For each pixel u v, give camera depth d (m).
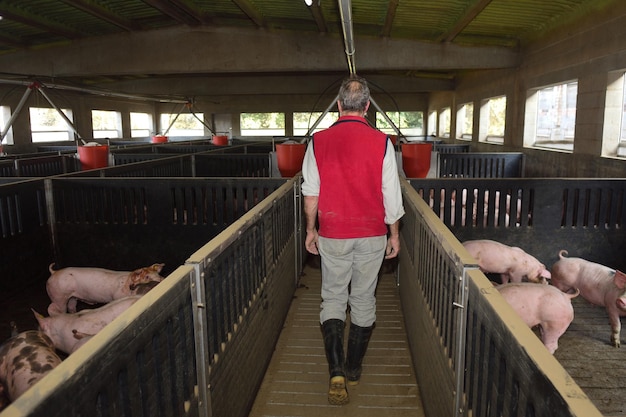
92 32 9.66
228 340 1.55
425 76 13.65
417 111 17.34
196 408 1.27
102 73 9.98
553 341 2.20
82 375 0.77
